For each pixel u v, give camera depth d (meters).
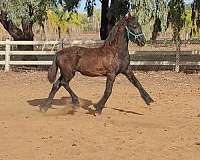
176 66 21.44
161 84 17.91
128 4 21.34
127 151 8.36
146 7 19.34
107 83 11.30
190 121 11.15
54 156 8.02
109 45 11.23
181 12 20.89
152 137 9.45
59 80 11.93
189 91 16.16
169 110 12.60
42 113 11.91
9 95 14.98
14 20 21.38
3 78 19.33
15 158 7.88
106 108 12.76
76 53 11.45
